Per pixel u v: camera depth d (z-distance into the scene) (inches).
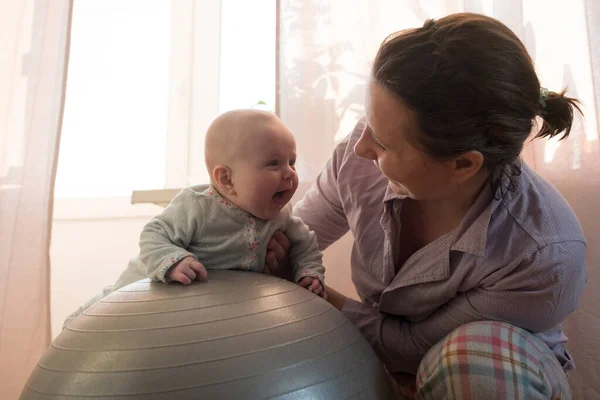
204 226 27.7
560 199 27.9
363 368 22.7
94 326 21.6
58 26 47.6
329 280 43.2
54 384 20.0
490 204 26.2
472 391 22.8
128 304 22.4
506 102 21.6
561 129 25.5
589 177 37.3
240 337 20.6
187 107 53.3
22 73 47.1
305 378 20.2
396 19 43.0
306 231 31.7
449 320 28.1
